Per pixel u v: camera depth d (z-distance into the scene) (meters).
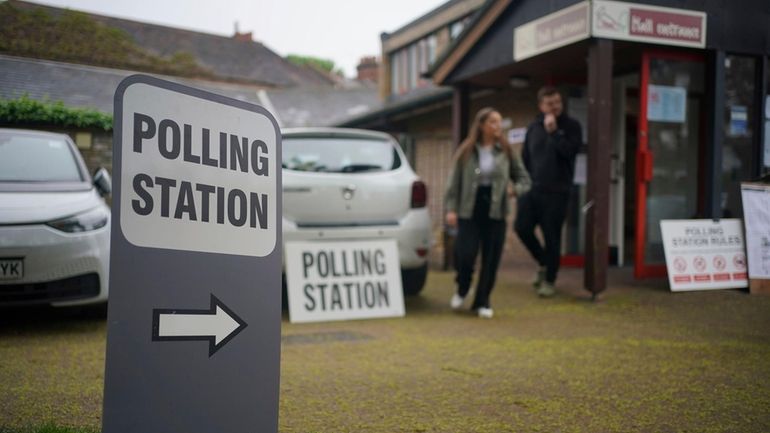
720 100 6.64
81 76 6.86
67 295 4.68
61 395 3.10
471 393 3.29
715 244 6.37
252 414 1.91
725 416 2.87
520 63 7.55
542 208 6.37
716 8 6.50
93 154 7.23
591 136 6.08
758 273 6.20
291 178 5.74
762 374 3.56
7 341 4.40
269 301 1.98
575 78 8.33
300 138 6.05
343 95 29.86
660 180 7.13
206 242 1.82
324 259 5.71
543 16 6.88
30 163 5.31
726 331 4.68
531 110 9.36
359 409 3.02
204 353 1.80
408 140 13.74
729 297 5.96
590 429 2.73
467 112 8.98
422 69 16.42
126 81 1.65
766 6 6.76
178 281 1.75
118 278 1.62
